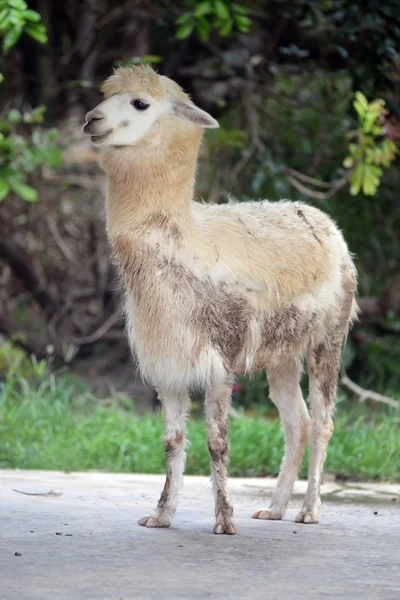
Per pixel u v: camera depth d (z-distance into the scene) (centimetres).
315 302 1267
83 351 2964
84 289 3047
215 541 1073
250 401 2694
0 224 2942
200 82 3014
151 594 823
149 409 2573
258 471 1816
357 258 3097
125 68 1166
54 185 2891
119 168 1143
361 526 1220
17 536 1048
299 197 2862
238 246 1179
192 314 1129
